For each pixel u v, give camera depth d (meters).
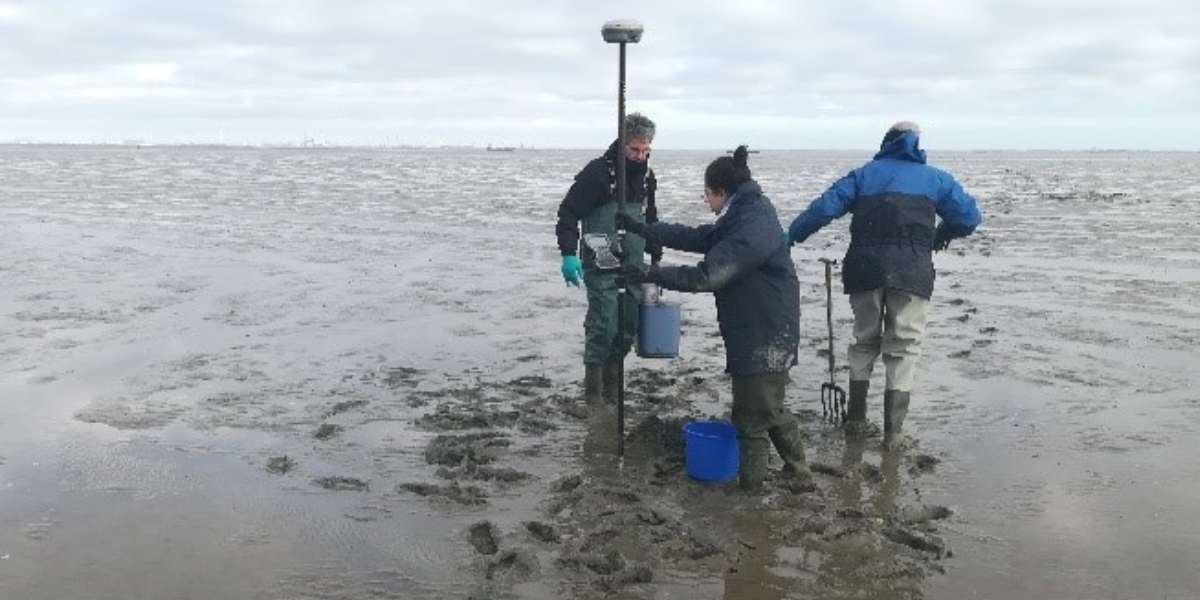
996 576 4.92
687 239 6.47
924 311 6.96
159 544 5.27
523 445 7.02
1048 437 7.18
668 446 7.00
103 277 15.07
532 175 68.69
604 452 6.87
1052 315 12.25
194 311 12.23
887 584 4.82
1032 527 5.54
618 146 6.62
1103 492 6.07
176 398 8.18
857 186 6.96
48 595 4.68
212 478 6.30
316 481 6.26
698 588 4.78
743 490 6.09
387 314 12.27
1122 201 38.84
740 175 5.93
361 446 7.00
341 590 4.76
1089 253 19.41
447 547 5.27
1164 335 10.88
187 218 26.83
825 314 12.48
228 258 17.72
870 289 6.95
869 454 6.84
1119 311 12.55
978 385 8.69
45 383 8.59
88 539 5.32
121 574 4.91
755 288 5.89
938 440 7.15
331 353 9.97
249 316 11.96
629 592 4.74
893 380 6.90
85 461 6.57
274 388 8.55
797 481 6.19
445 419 7.58
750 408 6.00
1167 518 5.65
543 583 4.84
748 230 5.73
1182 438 7.11
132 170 67.25
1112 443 7.02
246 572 4.95
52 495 5.95
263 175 61.50
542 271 16.59
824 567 5.01
